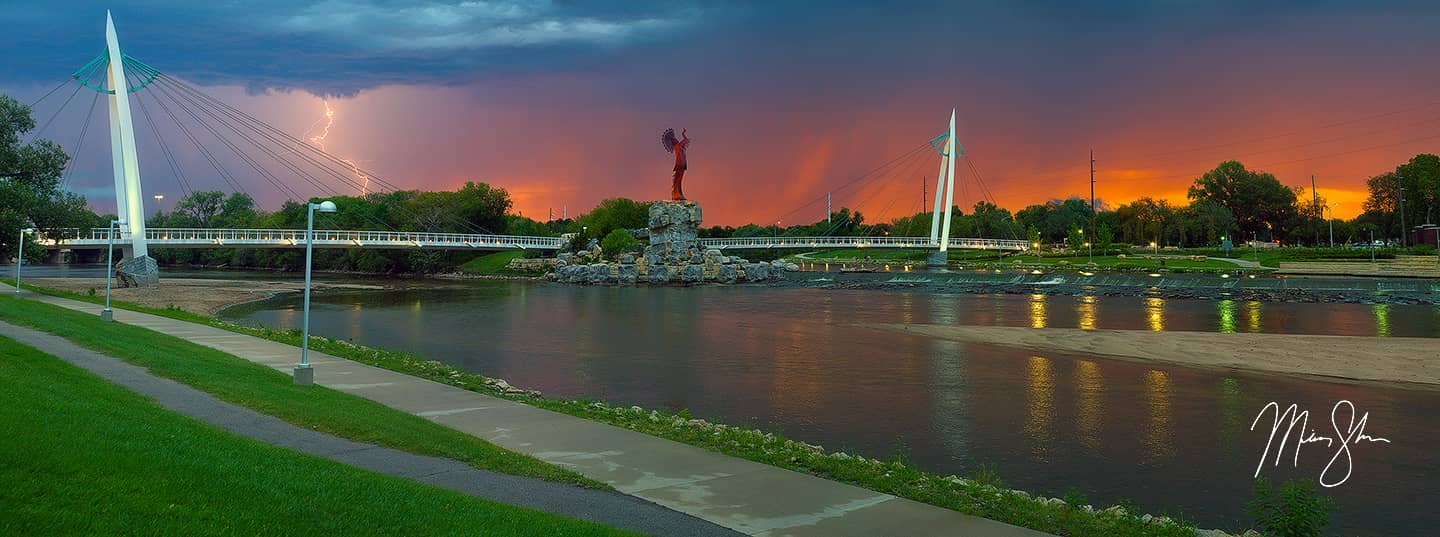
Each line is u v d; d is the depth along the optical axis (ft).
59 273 415.23
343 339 159.63
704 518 41.29
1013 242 613.93
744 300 289.53
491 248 494.18
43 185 245.04
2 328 95.55
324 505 34.12
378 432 55.67
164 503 30.81
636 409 80.84
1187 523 50.85
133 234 288.51
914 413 87.92
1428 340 144.66
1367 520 53.11
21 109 241.96
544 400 82.58
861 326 189.06
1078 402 93.56
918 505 45.14
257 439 50.67
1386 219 523.70
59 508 28.07
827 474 52.49
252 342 117.91
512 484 45.65
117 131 294.25
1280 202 587.27
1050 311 231.30
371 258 538.88
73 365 68.49
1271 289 285.84
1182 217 591.37
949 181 547.49
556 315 223.71
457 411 69.56
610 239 502.79
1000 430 79.46
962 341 155.12
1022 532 40.83
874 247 552.00
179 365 77.15
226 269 597.93
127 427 41.68
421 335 169.68
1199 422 82.48
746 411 89.30
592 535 35.09
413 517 34.37
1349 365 117.50
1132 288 312.29
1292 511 45.32
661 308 250.78
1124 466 66.33
